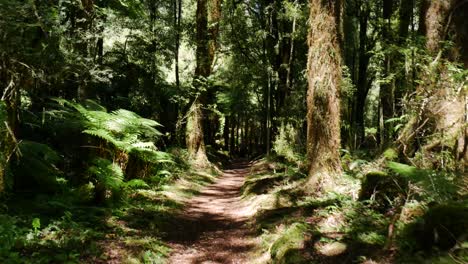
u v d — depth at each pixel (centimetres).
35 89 957
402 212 552
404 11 1452
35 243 539
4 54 641
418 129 764
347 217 675
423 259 427
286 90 2056
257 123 4566
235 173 2241
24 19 729
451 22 783
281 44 2292
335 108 899
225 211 1073
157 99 1970
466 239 419
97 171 770
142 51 1870
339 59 901
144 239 675
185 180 1468
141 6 1736
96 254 557
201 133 1933
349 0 2178
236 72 2491
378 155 955
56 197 760
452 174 655
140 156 989
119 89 1800
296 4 1717
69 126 855
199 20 1941
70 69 941
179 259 662
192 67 3097
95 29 1114
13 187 721
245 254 698
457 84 727
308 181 927
